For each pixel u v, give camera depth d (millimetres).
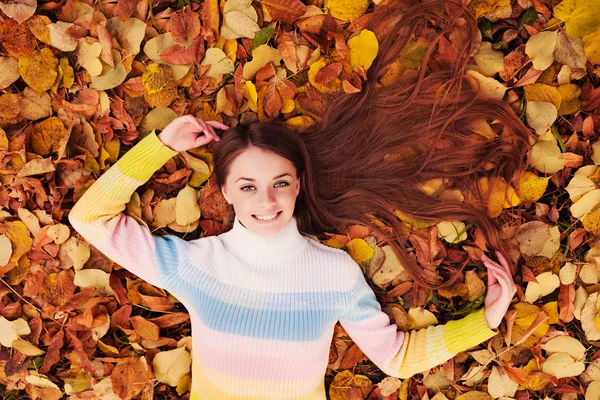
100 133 1229
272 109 1232
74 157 1203
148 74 1199
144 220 1267
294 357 1122
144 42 1212
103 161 1232
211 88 1240
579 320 1341
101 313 1285
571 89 1241
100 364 1318
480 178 1288
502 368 1336
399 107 1254
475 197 1290
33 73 1174
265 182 1084
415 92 1230
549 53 1201
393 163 1287
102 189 1127
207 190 1260
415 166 1288
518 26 1229
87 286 1271
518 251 1303
